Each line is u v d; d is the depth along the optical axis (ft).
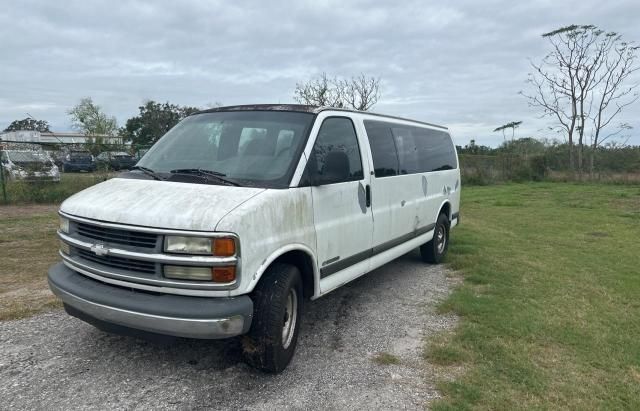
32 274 21.90
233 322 11.23
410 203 21.29
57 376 12.55
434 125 26.09
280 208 12.58
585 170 104.47
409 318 17.90
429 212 24.00
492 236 35.53
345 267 16.08
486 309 18.63
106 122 149.69
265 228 12.03
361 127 17.58
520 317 17.87
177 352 14.15
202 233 10.96
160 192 12.39
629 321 18.02
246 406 11.52
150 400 11.60
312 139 14.42
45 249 27.20
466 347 15.21
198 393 12.00
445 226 27.14
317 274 14.34
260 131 14.80
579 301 20.15
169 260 11.05
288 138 14.40
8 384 12.07
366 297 20.43
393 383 12.89
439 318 17.94
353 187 16.19
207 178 12.98
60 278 12.98
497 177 94.94
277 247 12.46
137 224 11.39
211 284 11.07
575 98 109.19
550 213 49.49
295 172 13.48
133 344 14.56
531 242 33.42
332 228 14.96
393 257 20.04
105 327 12.26
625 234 37.11
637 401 12.42
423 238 23.67
